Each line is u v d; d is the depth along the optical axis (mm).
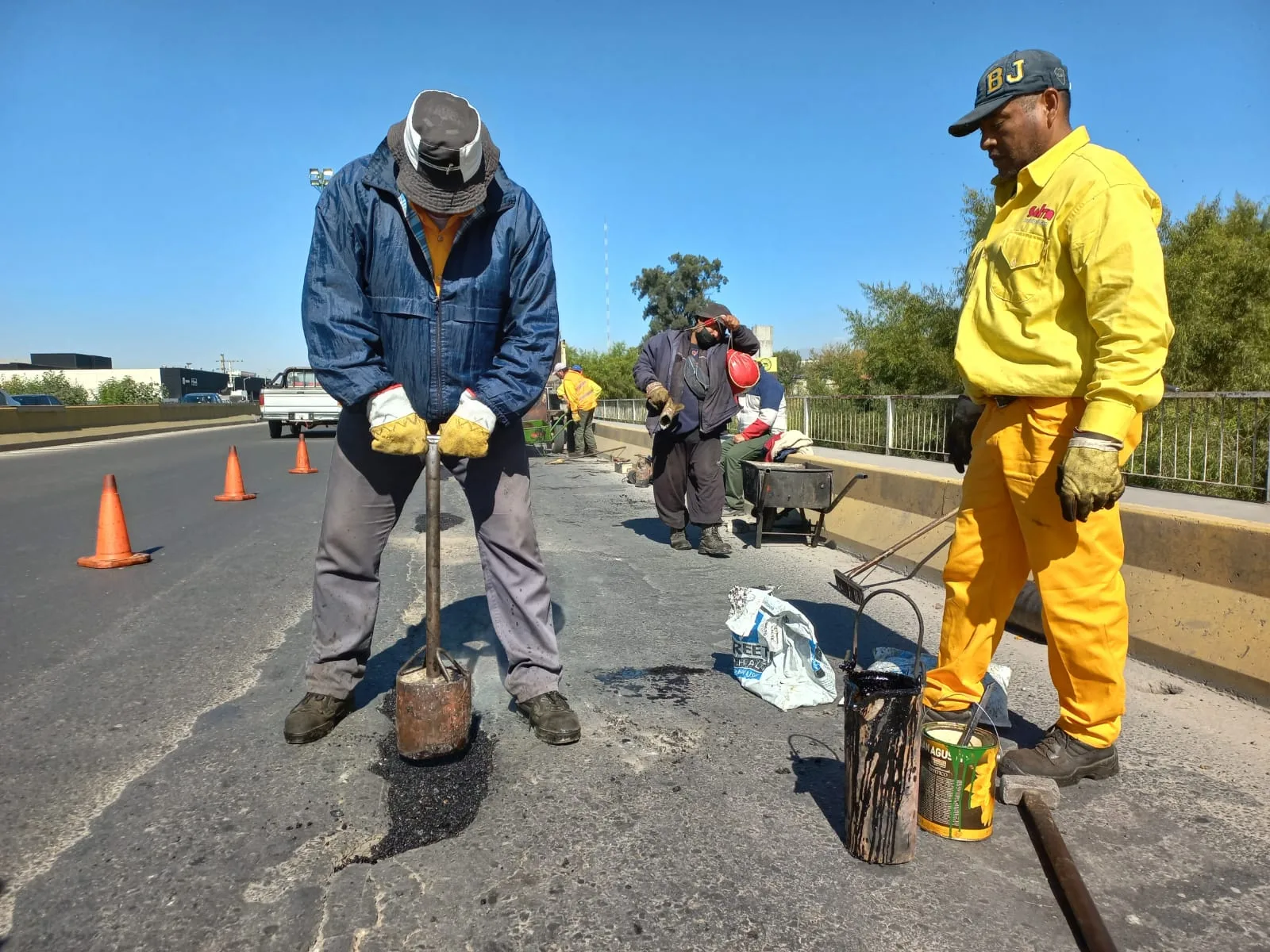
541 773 2637
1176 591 3529
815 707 3232
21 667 3652
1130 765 2676
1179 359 11625
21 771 2645
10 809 2404
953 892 2023
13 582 5328
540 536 7059
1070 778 2514
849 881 2064
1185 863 2133
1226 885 2041
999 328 2396
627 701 3277
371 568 2908
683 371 5953
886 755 2082
